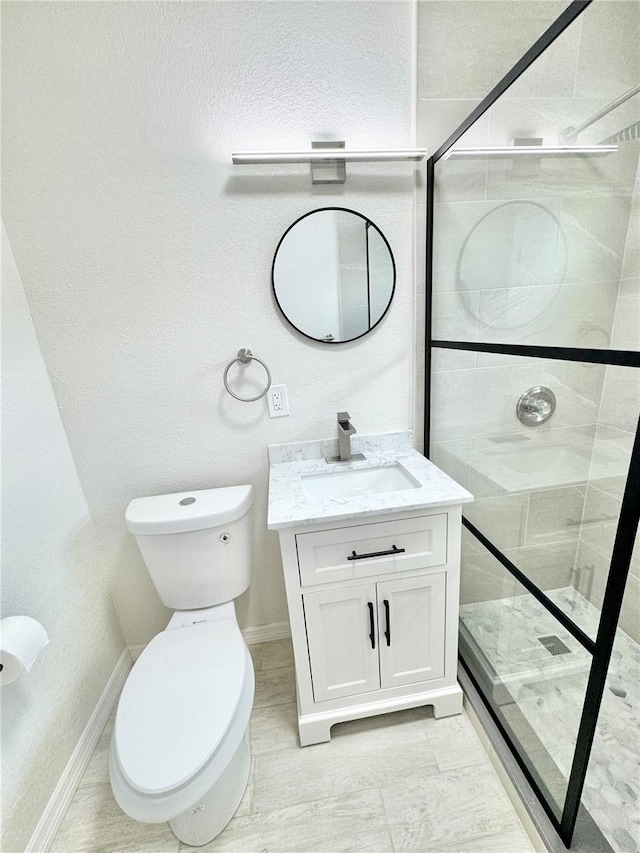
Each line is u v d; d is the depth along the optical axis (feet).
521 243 3.98
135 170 3.72
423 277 4.43
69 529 4.19
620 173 3.58
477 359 4.21
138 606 5.08
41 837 3.33
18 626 2.97
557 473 3.40
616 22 3.30
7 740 3.11
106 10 3.33
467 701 4.29
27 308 3.85
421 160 4.03
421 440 5.12
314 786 3.68
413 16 3.66
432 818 3.40
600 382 2.94
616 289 3.67
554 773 3.24
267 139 3.82
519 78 3.42
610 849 2.98
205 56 3.53
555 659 3.35
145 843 3.38
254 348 4.37
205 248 4.00
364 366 4.64
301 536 3.43
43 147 3.56
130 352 4.18
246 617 5.40
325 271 4.23
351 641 3.87
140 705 3.08
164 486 4.66
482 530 4.58
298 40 3.60
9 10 3.22
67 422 4.26
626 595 3.17
